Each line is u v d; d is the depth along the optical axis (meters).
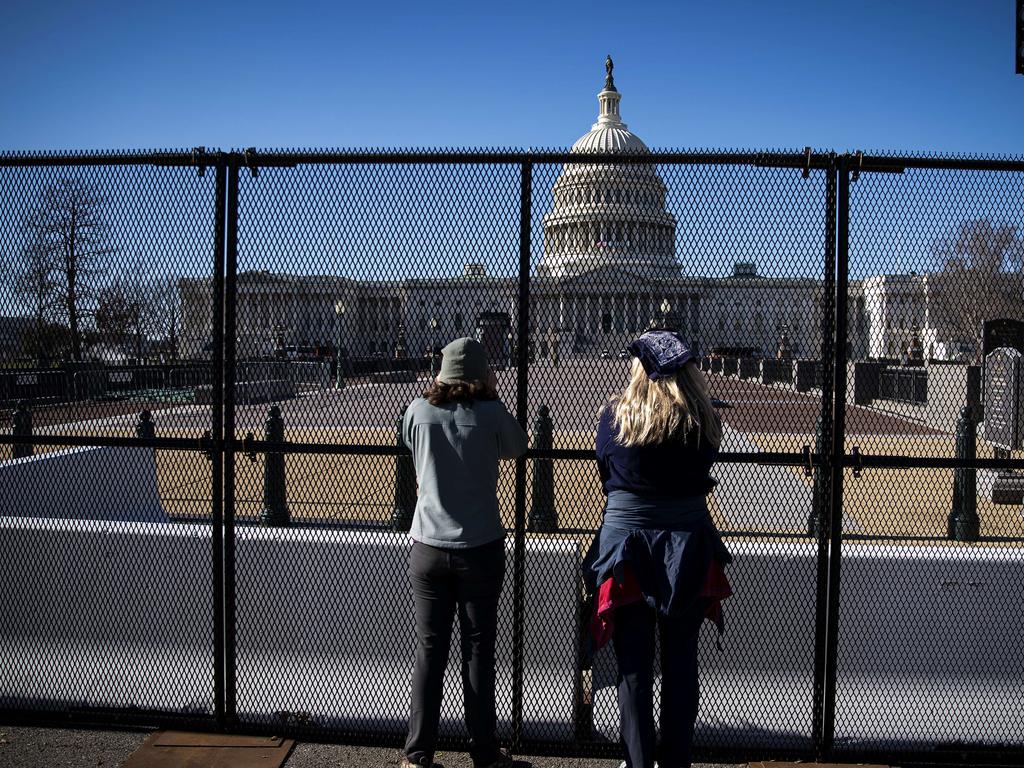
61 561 5.03
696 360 4.10
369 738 4.55
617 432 3.76
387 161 4.48
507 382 4.47
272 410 4.74
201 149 4.55
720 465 5.78
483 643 4.03
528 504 7.05
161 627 4.95
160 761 4.27
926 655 4.59
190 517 7.66
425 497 4.05
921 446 8.45
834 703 4.41
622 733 3.65
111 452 7.34
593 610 3.96
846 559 4.61
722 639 4.62
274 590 4.87
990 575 4.59
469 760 4.37
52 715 4.72
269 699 4.82
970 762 4.41
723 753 4.42
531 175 4.44
